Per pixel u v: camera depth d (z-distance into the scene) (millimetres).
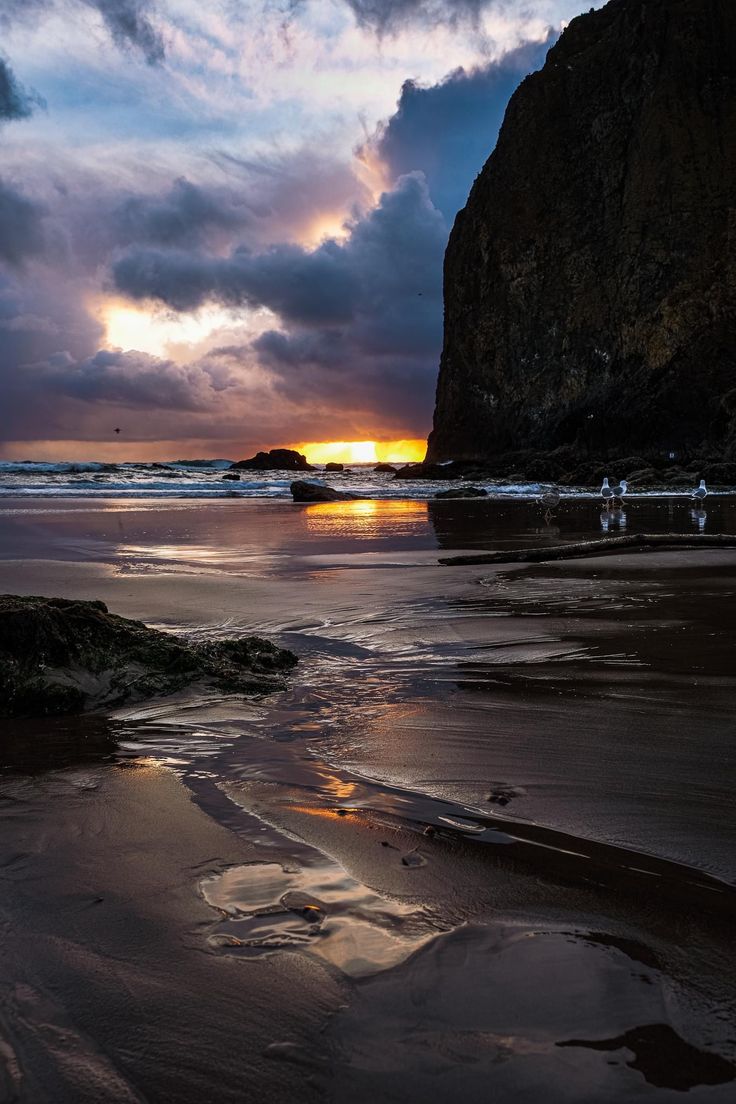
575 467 45531
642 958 1702
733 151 48750
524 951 1726
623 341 50500
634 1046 1419
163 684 4160
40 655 4047
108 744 3379
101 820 2531
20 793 2793
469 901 1960
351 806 2627
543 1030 1464
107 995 1601
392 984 1613
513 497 30328
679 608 6418
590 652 4906
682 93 50844
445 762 3041
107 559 10133
